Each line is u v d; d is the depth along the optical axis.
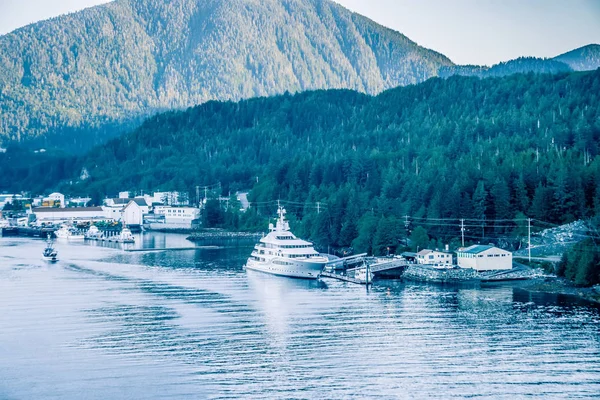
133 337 160.62
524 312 181.88
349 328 167.62
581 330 164.88
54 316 178.75
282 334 162.88
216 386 132.62
